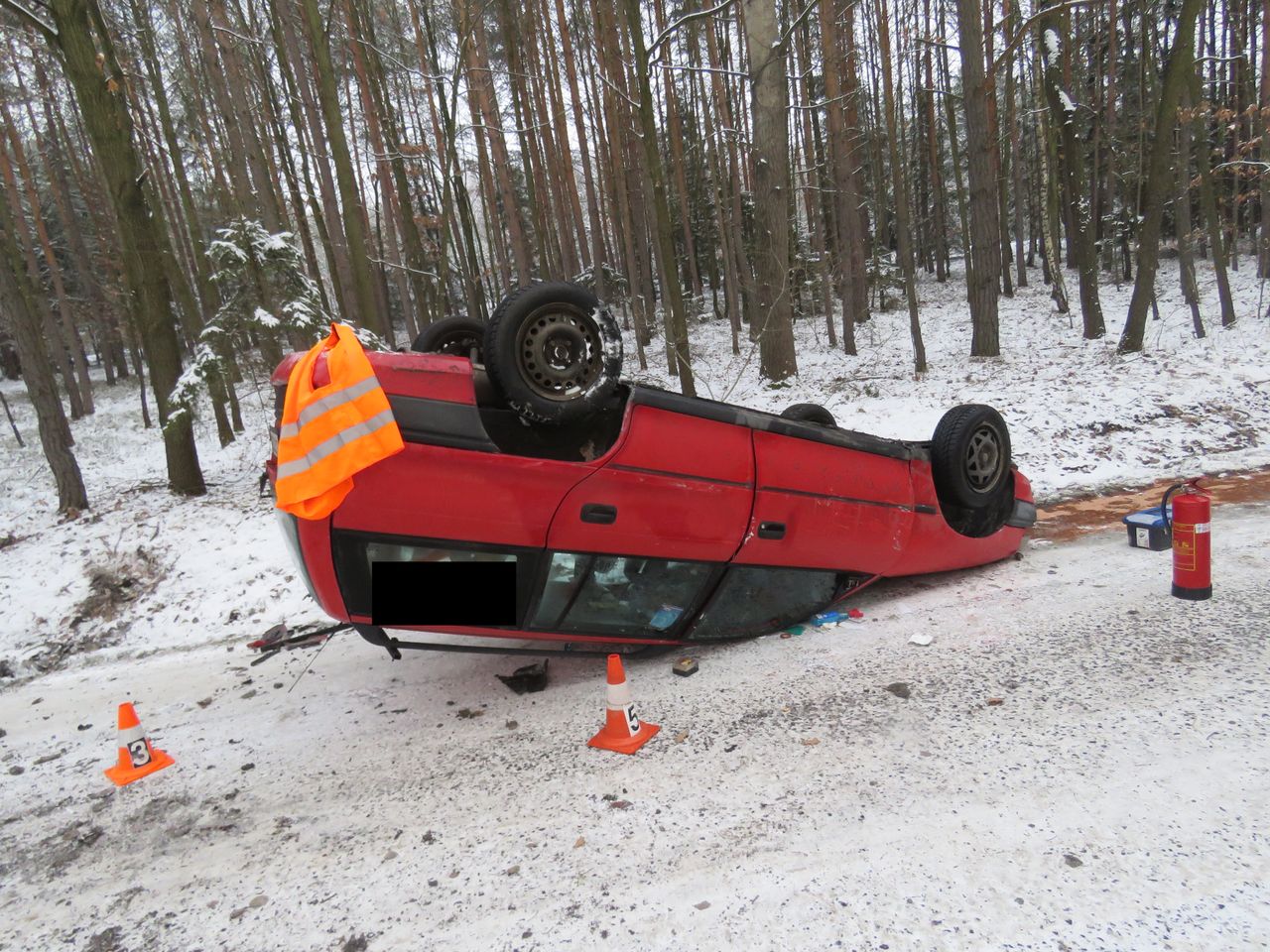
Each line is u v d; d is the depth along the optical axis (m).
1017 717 3.54
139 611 6.72
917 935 2.26
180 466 10.07
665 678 4.48
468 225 15.66
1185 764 3.02
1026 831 2.70
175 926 2.75
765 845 2.79
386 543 3.57
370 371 3.27
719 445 4.25
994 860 2.57
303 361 3.35
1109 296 23.23
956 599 5.39
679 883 2.63
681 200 26.33
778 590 4.96
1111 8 21.22
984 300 16.00
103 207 22.62
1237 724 3.27
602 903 2.58
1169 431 9.84
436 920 2.61
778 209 13.98
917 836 2.74
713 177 21.02
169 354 10.18
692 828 2.95
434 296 19.27
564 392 3.82
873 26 21.52
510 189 20.47
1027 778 3.03
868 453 5.00
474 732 4.04
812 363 18.83
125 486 12.58
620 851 2.86
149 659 5.91
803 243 28.16
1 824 3.63
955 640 4.62
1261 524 6.24
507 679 4.58
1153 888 2.37
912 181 36.72
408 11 19.39
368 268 10.72
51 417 9.70
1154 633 4.36
